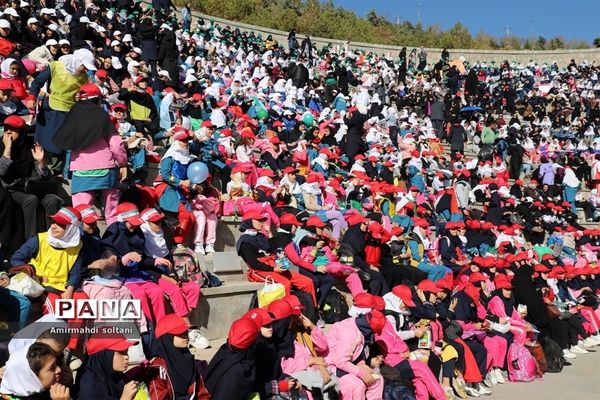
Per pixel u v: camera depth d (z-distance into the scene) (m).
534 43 80.62
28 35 14.82
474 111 31.44
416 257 13.17
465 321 10.79
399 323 9.41
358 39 63.91
